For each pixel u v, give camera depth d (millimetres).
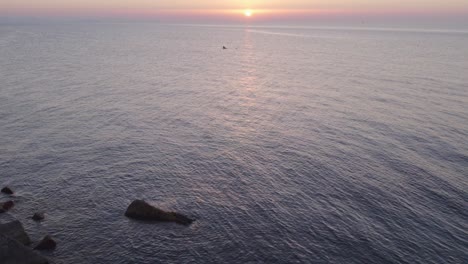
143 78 101875
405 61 138125
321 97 78938
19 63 123438
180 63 135625
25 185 39750
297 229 32812
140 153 48688
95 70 113688
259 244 30828
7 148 49125
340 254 29766
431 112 65688
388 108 68688
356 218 34438
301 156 47781
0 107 67750
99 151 49031
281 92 85000
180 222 33344
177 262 28734
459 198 37625
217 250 30094
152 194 38531
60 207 35812
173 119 63844
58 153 48094
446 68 117562
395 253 29875
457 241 31359
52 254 29141
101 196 37875
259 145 51781
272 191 39188
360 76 103875
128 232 32031
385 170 43500
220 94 83438
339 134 55562
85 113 66062
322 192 38938
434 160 45969
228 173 43281
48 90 82938
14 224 30078
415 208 35969
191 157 47656
